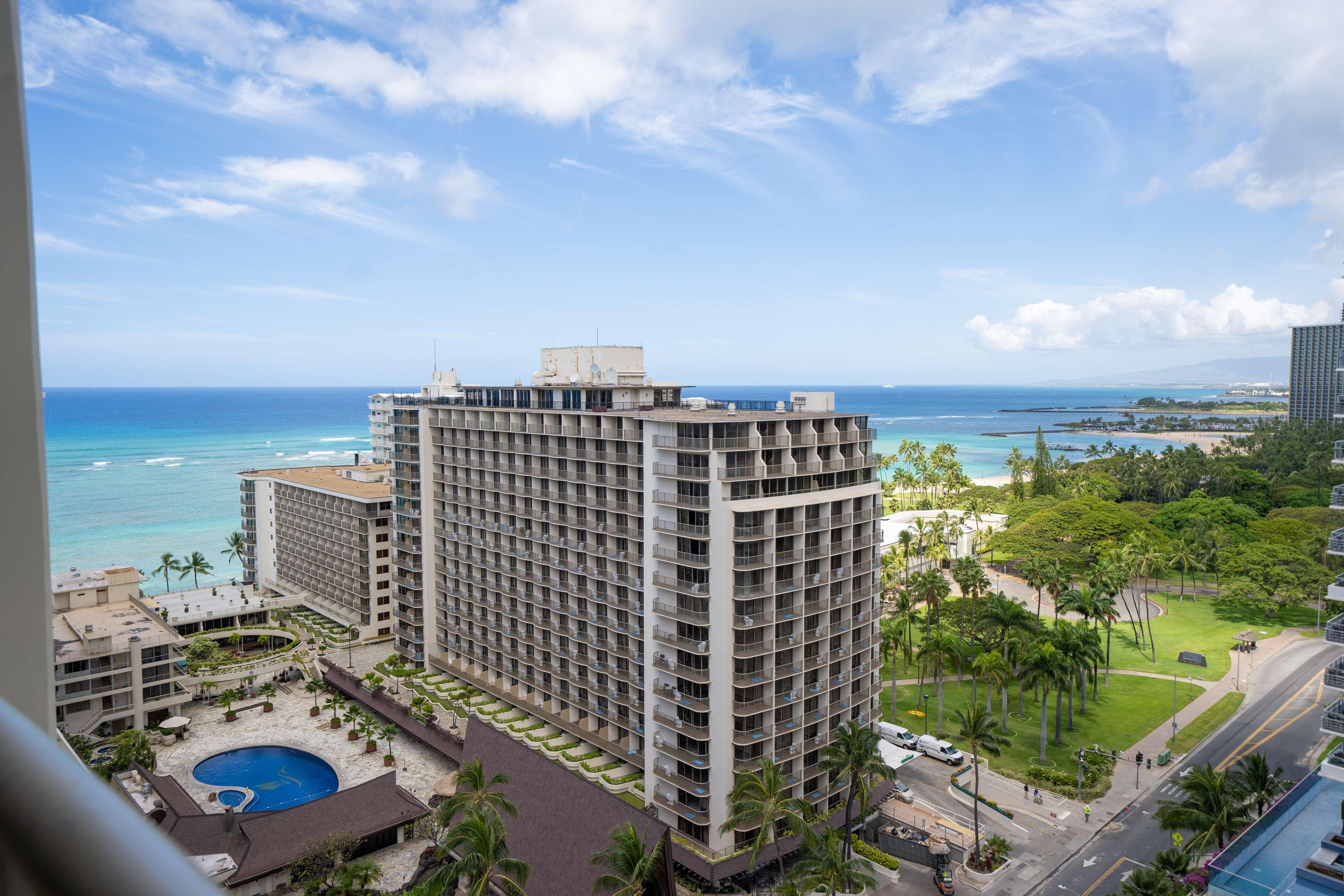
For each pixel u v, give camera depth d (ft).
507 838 211.41
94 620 344.90
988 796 279.08
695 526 237.04
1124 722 337.31
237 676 366.43
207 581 597.93
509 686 326.24
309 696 354.13
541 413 298.35
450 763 292.61
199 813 231.30
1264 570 474.90
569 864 197.06
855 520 260.42
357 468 539.29
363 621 419.95
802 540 242.78
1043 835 254.68
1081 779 278.67
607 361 342.23
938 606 434.30
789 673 238.27
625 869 177.99
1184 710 349.00
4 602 14.26
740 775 217.97
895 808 268.82
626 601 270.46
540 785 219.61
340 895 200.03
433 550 362.53
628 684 269.64
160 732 312.91
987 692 365.40
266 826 225.97
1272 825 185.47
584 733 284.41
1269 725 331.16
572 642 291.99
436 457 357.41
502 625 324.80
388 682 354.95
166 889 5.62
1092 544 563.07
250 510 537.24
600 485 273.75
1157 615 487.20
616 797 203.00
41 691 14.49
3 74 14.64
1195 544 516.32
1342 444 195.52
